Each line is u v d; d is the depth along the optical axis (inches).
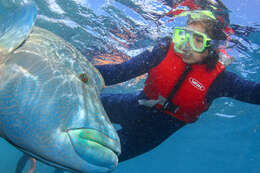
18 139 64.5
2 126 64.7
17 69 66.7
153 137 169.2
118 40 294.8
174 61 158.2
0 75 66.2
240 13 197.6
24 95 63.9
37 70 67.6
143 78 395.5
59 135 62.7
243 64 307.6
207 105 165.9
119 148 72.3
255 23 208.4
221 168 1499.8
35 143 63.2
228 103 476.4
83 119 66.2
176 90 158.9
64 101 65.7
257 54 270.4
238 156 1090.1
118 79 154.3
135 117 165.5
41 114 62.8
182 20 213.3
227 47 232.4
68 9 263.6
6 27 70.7
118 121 171.9
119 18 260.1
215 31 158.4
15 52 69.8
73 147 63.6
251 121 600.4
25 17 73.8
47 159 65.3
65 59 75.4
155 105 163.5
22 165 367.6
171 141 899.4
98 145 66.2
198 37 148.3
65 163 64.9
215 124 650.8
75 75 73.5
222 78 156.3
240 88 147.7
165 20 228.4
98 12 260.4
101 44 309.4
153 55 160.4
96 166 67.0
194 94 158.2
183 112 163.9
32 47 72.3
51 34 83.7
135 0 225.6
